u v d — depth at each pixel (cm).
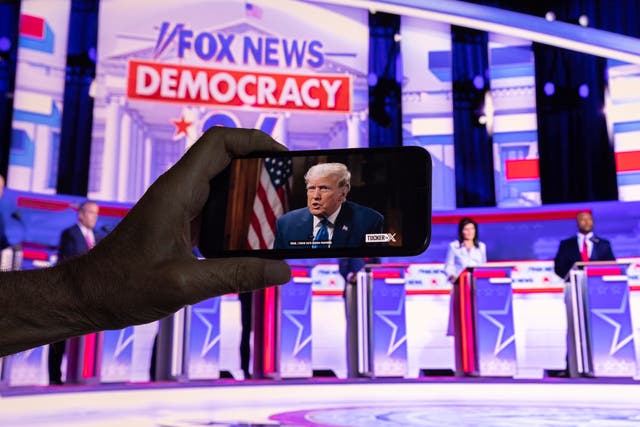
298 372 643
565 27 780
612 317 586
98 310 89
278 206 133
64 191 760
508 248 752
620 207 725
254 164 132
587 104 790
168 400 513
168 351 637
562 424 359
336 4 832
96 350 607
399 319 646
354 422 372
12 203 698
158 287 88
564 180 786
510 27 785
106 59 794
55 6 785
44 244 715
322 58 831
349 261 662
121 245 90
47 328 89
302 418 393
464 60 824
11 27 762
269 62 824
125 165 786
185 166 107
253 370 652
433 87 830
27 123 759
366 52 837
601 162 780
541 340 717
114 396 543
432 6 789
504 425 355
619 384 587
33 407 464
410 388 595
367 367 650
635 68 784
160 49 808
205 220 132
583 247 681
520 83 815
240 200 132
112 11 802
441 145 820
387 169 134
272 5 832
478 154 806
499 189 802
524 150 805
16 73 757
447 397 527
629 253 718
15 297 88
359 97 830
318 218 133
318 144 823
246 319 696
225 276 91
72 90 776
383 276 654
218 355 648
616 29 796
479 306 624
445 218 767
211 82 813
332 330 734
